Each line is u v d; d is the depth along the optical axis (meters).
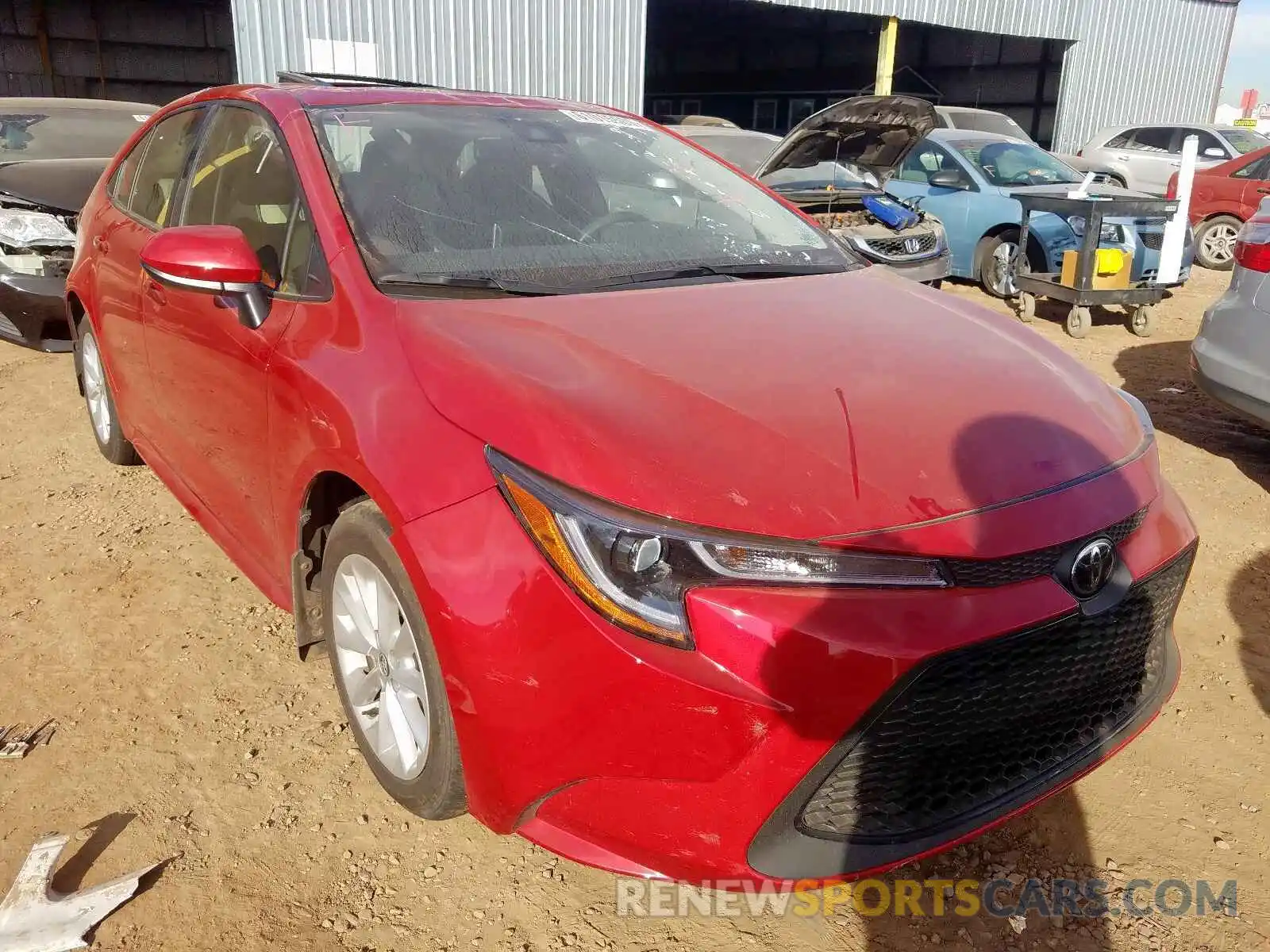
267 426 2.43
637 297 2.44
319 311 2.36
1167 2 19.72
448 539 1.82
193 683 2.76
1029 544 1.79
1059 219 8.38
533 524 1.75
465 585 1.78
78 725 2.57
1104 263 7.52
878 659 1.66
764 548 1.67
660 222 2.93
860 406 1.97
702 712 1.64
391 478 1.92
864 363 2.16
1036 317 8.41
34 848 2.14
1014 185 9.00
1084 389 2.32
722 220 3.05
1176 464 4.73
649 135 3.38
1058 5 18.30
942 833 1.82
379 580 2.10
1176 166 13.61
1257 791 2.46
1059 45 23.12
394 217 2.54
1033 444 1.98
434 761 1.99
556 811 1.83
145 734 2.54
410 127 2.87
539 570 1.72
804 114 28.44
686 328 2.25
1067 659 1.89
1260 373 4.20
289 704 2.69
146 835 2.21
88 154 6.87
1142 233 7.97
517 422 1.84
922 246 7.50
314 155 2.64
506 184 2.79
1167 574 2.10
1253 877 2.19
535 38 12.66
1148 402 5.79
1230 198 11.30
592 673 1.67
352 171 2.62
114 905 2.01
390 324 2.20
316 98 2.90
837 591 1.68
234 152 2.99
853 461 1.82
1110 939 2.03
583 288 2.49
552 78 12.95
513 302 2.33
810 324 2.37
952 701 1.75
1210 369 4.45
